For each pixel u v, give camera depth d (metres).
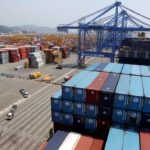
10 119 40.25
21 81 72.00
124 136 20.11
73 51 174.38
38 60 100.12
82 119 25.55
